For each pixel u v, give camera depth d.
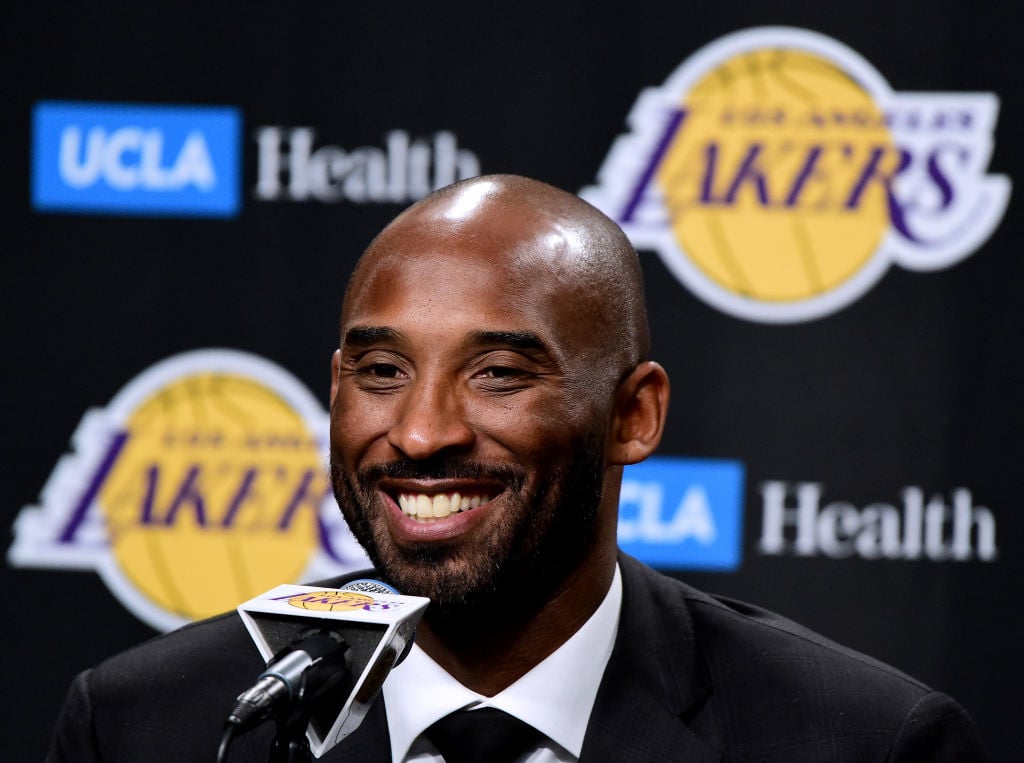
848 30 7.96
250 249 8.18
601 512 4.35
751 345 7.95
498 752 4.24
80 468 8.12
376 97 8.15
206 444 8.15
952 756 4.47
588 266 4.18
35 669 8.05
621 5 8.05
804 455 7.89
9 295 8.14
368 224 8.15
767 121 7.99
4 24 8.20
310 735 3.36
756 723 4.51
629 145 8.03
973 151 7.88
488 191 4.26
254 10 8.19
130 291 8.16
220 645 4.97
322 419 8.15
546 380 4.00
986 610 7.74
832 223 7.94
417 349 3.94
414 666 4.32
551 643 4.31
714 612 4.90
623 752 4.33
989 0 7.89
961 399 7.82
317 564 8.12
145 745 4.70
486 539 3.95
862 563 7.83
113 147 8.19
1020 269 7.82
